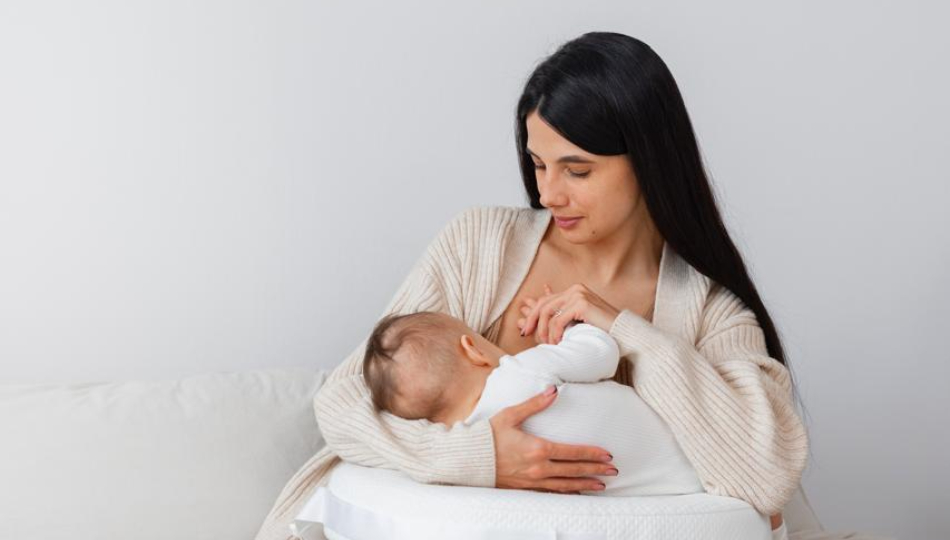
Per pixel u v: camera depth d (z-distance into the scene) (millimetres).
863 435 3004
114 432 2152
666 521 1607
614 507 1601
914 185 2967
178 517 2080
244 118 2654
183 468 2135
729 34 2885
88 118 2566
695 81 2885
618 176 1844
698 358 1788
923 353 2994
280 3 2658
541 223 2072
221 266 2662
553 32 2809
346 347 2746
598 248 2035
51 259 2564
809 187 2941
